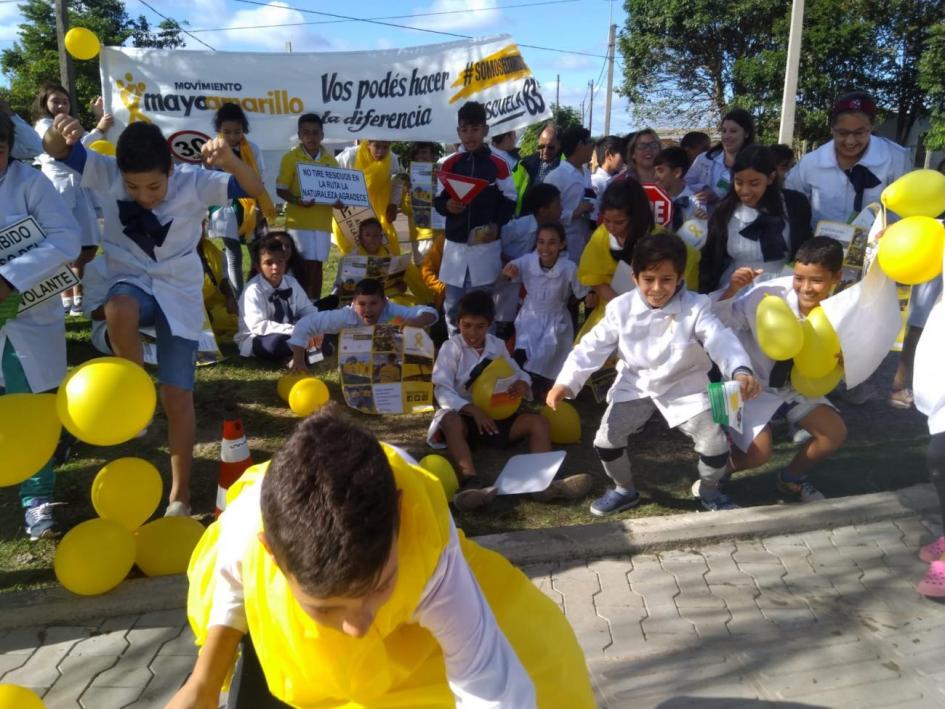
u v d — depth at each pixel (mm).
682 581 3260
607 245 4867
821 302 3561
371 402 5203
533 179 8008
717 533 3543
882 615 3014
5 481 2789
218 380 5867
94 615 3070
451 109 8117
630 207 4680
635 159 6816
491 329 6387
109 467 3162
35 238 3283
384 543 1308
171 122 7754
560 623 1961
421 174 7348
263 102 7871
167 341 3605
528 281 5496
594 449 4738
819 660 2766
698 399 3611
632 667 2750
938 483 3080
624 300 3660
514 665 1659
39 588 3152
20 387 3537
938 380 3025
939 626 2939
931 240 3131
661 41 25453
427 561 1507
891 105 22531
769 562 3395
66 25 11750
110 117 5512
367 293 5152
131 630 3002
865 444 4652
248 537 1623
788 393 3773
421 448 4801
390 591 1440
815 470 4297
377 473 1330
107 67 7680
